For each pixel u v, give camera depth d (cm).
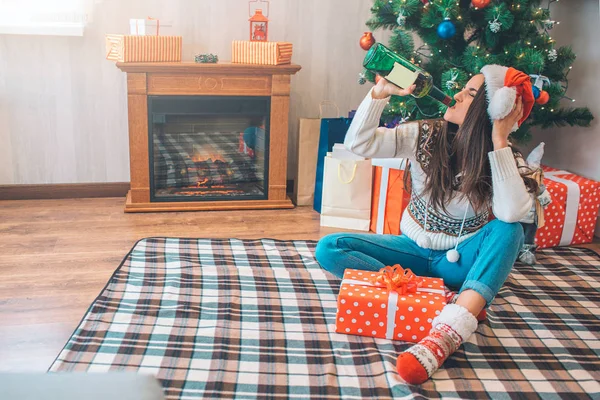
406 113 308
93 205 346
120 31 343
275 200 354
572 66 342
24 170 352
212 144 342
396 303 197
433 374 184
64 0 333
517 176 184
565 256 290
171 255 266
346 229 319
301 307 224
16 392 91
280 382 177
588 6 328
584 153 335
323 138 339
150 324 207
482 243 198
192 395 169
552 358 197
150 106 324
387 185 302
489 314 224
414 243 215
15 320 212
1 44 332
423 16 293
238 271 253
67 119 349
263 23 335
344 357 191
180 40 331
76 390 93
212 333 203
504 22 283
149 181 335
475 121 184
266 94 337
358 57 379
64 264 261
